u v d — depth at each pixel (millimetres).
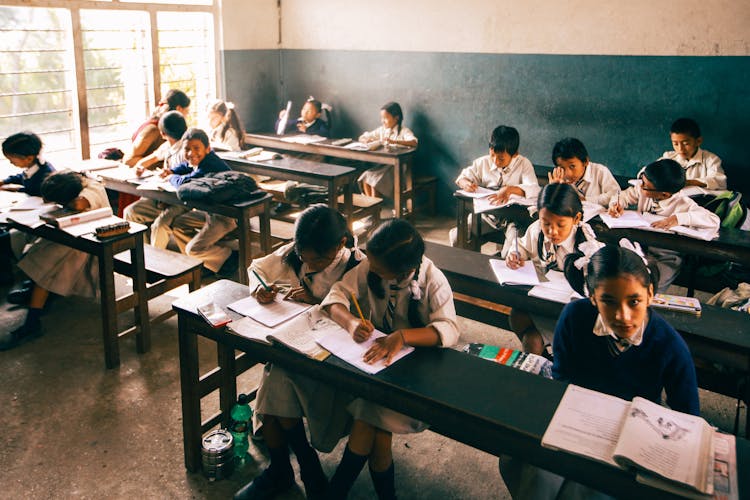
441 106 6180
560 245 2844
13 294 4152
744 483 1538
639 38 5168
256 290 2490
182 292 4355
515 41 5688
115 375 3346
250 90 6801
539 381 1978
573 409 1805
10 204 3768
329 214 2285
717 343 2275
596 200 3910
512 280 2764
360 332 2164
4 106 5125
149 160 4836
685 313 2469
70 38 5352
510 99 5832
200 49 6438
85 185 3605
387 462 2254
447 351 2146
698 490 1485
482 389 1931
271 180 5711
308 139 6246
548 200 2680
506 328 3080
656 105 5223
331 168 5027
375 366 2027
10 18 5020
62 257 3596
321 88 6840
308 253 2287
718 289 3635
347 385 2059
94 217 3475
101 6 5477
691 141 4715
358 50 6496
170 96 5297
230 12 6438
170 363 3473
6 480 2580
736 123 4949
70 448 2777
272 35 6875
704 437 1652
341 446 2803
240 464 2684
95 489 2539
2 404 3086
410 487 2570
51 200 3500
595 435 1691
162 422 2969
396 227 2092
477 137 6074
